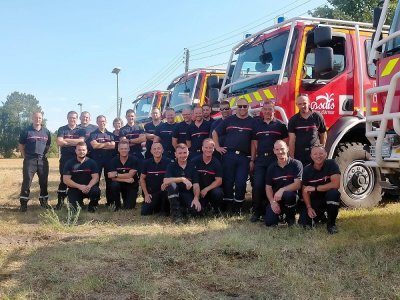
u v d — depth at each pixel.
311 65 6.25
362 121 6.30
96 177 7.23
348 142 6.48
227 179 6.45
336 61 6.39
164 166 6.72
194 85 10.15
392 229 5.01
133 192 7.46
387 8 4.85
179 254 4.30
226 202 6.51
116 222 6.23
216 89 8.13
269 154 6.00
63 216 6.68
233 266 3.93
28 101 100.44
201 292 3.33
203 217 6.32
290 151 5.96
